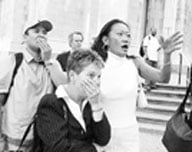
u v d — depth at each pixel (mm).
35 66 2932
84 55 2523
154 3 16766
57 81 2932
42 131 2436
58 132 2404
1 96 2863
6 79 2855
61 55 4137
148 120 10031
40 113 2480
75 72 2518
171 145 3109
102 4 13289
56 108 2463
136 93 3162
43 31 2963
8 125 2795
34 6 11766
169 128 3150
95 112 2541
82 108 2572
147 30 16688
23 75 2846
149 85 12281
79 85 2498
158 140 8336
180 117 3164
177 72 14422
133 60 3432
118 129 3002
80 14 12891
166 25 15555
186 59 14641
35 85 2850
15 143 2781
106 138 2615
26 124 2797
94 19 13148
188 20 15633
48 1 11938
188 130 3037
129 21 14297
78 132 2494
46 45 2900
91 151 2494
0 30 12000
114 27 3139
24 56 2932
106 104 3031
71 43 5730
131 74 3133
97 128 2570
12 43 11594
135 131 3121
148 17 16797
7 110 2816
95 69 2520
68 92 2525
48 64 2916
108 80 3033
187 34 15383
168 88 12438
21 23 11773
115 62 3141
